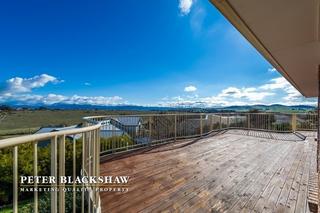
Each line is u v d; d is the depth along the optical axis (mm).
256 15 1627
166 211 2789
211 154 6121
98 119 5723
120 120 6348
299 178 4098
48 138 1471
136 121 6828
